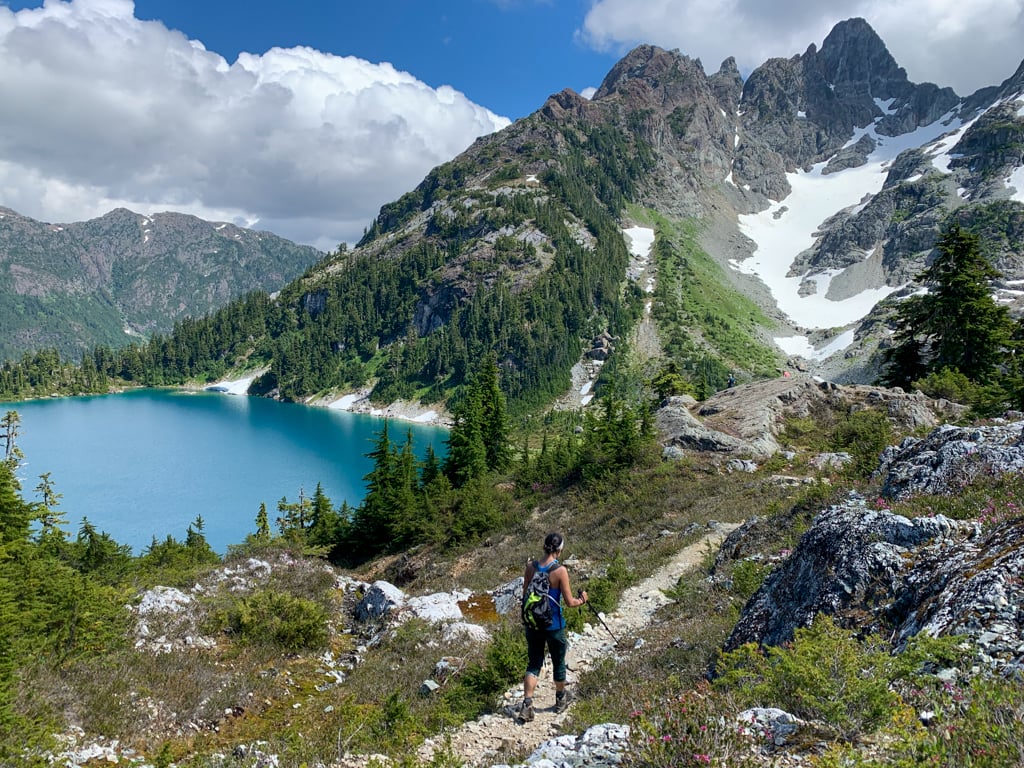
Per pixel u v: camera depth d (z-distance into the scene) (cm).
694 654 938
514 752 643
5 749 733
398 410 19138
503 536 3002
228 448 13250
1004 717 375
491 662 970
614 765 488
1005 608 528
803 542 873
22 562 1509
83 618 1212
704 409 3906
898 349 4247
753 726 484
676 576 1720
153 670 1153
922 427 3044
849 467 2206
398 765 600
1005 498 816
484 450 5222
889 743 427
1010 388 2314
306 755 725
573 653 1188
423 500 3725
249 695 1120
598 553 2252
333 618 1755
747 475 2711
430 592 2239
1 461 2855
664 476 2928
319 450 13350
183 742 932
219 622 1518
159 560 3441
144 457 12062
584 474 3316
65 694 958
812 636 598
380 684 1184
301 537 4316
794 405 3528
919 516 834
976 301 3706
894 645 607
